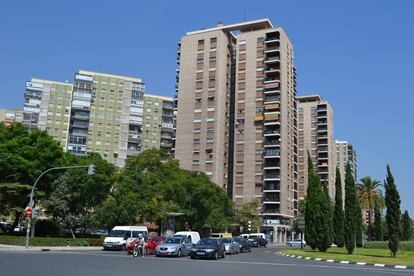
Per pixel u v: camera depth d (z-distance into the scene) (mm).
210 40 101000
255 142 95125
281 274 19031
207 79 98875
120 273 17172
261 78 97500
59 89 116812
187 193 59719
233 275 17859
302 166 136875
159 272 18172
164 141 124688
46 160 45750
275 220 90312
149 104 124562
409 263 27984
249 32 101250
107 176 47844
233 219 78375
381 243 58812
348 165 42500
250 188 93688
